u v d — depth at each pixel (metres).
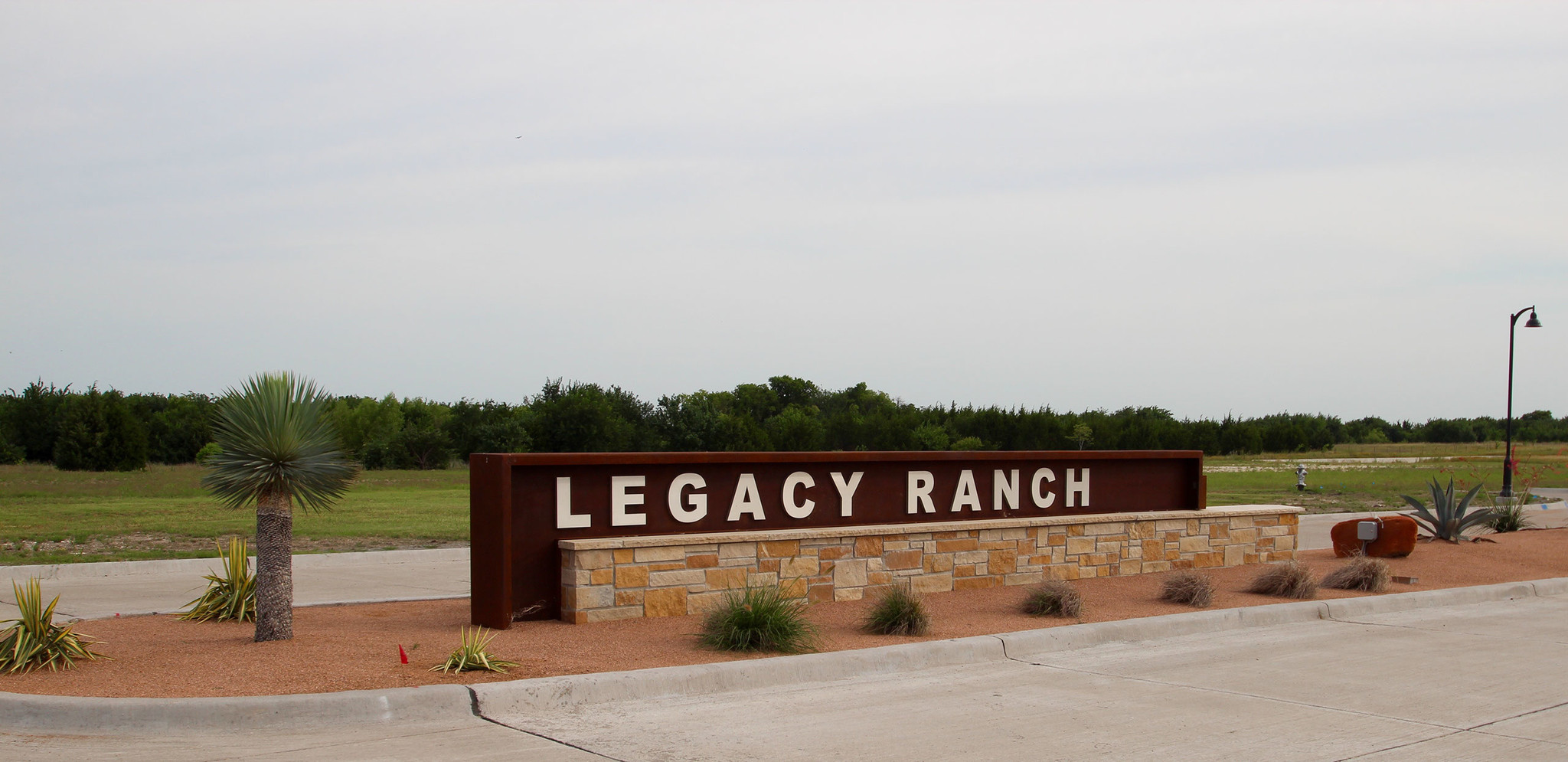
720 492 11.52
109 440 42.19
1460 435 100.31
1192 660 9.59
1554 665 9.48
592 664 8.49
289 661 8.28
